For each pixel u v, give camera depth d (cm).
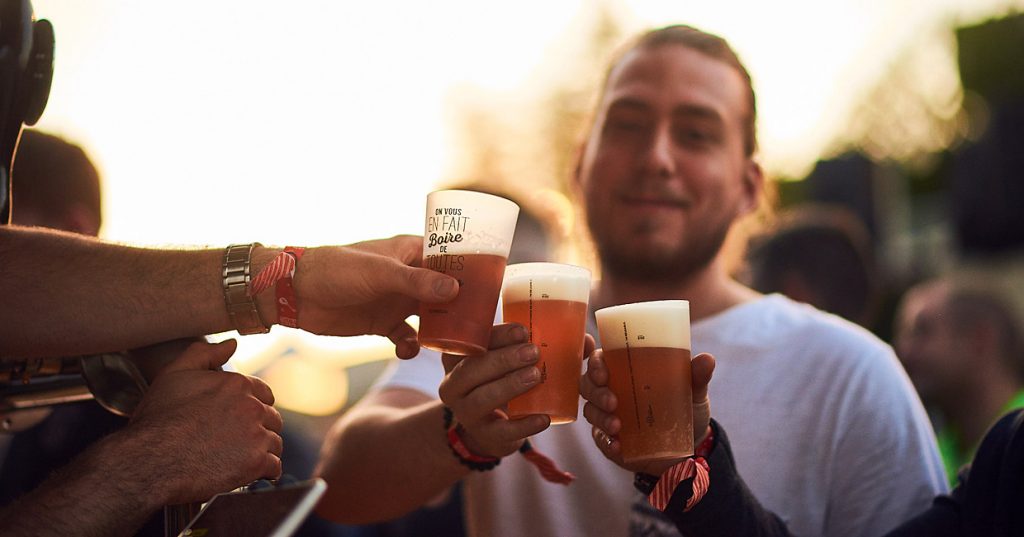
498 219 159
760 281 412
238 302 168
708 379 165
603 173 253
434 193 160
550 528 237
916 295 457
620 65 261
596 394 165
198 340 178
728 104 251
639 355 162
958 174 1094
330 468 237
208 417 158
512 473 244
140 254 172
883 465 225
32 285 165
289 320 169
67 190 276
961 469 203
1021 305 1009
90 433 262
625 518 232
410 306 182
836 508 229
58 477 151
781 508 228
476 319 155
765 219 336
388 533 336
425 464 215
